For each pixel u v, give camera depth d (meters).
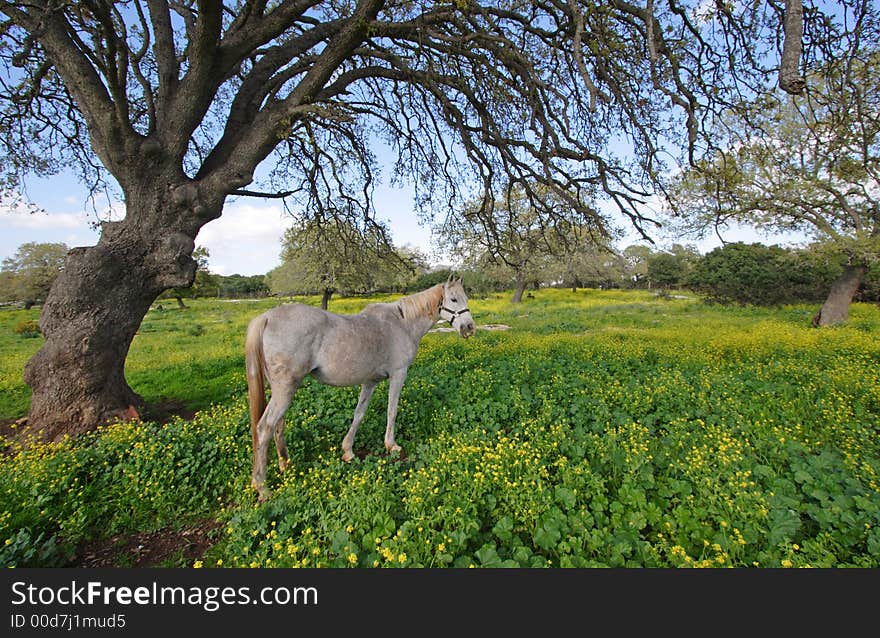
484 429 4.64
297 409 5.49
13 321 27.27
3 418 6.39
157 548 3.10
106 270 5.20
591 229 6.86
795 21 2.29
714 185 6.24
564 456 4.02
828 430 4.40
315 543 2.73
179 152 5.48
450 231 8.13
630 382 6.45
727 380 6.26
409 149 7.61
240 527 2.97
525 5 6.19
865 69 4.82
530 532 2.93
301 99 5.64
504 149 6.45
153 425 4.76
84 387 5.18
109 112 4.88
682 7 5.55
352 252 9.18
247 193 6.24
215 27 4.88
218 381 8.38
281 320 3.77
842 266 15.91
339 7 6.84
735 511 2.87
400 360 4.52
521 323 19.56
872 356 8.27
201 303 45.62
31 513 3.15
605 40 4.92
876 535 2.65
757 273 25.66
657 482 3.44
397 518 3.10
